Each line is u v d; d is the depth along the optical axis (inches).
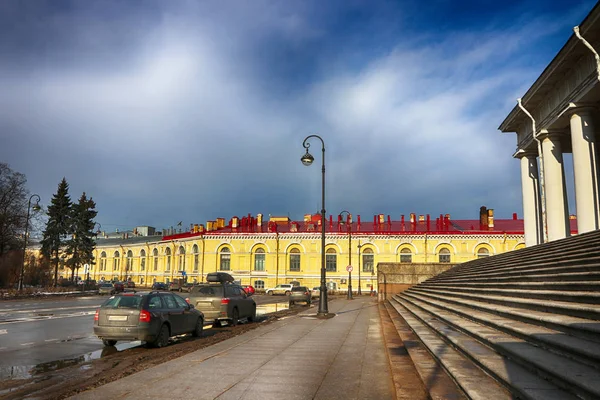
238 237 2361.0
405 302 900.0
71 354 441.1
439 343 354.9
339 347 441.7
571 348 206.8
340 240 2295.8
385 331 557.3
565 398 168.7
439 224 2283.5
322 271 851.4
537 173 1019.9
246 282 2319.1
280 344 463.2
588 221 681.0
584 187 690.8
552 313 295.0
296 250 2333.9
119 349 470.3
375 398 252.4
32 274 2469.2
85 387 278.5
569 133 847.1
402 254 2239.2
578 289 311.6
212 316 684.1
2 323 726.5
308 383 287.1
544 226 845.8
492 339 278.2
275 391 267.0
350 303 1332.4
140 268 2997.0
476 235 2160.4
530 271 461.4
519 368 226.1
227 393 261.9
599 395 150.5
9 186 2028.8
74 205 2728.8
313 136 914.7
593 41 636.7
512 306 376.5
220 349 429.7
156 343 477.1
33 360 408.2
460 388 229.6
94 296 1891.0
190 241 2495.1
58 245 2628.0
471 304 457.1
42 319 794.2
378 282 1349.7
